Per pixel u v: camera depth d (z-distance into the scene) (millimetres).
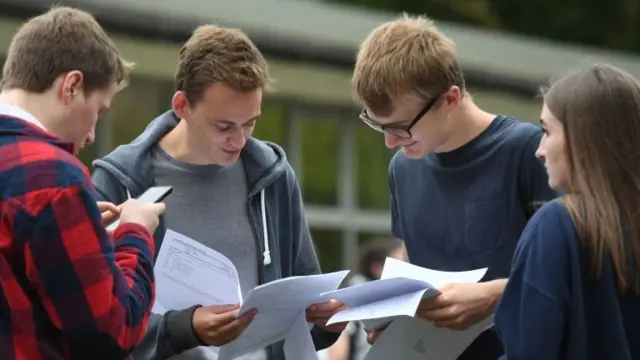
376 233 18203
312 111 16781
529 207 5996
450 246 6254
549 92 5055
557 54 27000
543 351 4680
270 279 6062
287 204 6270
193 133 5836
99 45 4820
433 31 6023
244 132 5750
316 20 18953
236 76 5602
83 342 4492
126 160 5879
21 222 4406
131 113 13680
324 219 17156
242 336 5621
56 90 4715
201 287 5633
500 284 5734
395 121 5938
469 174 6133
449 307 5688
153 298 4848
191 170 5965
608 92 4867
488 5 41094
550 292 4715
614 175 4816
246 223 6074
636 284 4820
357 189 17828
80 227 4438
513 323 4820
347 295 5660
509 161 6012
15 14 12000
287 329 5859
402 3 39312
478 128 6133
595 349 4816
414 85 5809
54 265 4406
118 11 13195
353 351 10188
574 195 4898
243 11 16875
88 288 4430
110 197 5793
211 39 5727
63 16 4844
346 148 17516
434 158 6273
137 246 4852
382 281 5582
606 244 4754
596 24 41156
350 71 16906
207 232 5945
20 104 4715
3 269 4457
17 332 4508
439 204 6273
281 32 15984
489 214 6074
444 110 5949
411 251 6500
